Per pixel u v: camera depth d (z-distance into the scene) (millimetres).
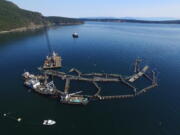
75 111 91000
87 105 96000
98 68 153250
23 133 75938
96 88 115125
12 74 137875
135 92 108312
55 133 76125
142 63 167125
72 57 186375
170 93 108688
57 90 110062
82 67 155875
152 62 170250
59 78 131125
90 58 182750
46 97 104188
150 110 91500
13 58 180500
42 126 80188
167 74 139125
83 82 124062
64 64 163750
